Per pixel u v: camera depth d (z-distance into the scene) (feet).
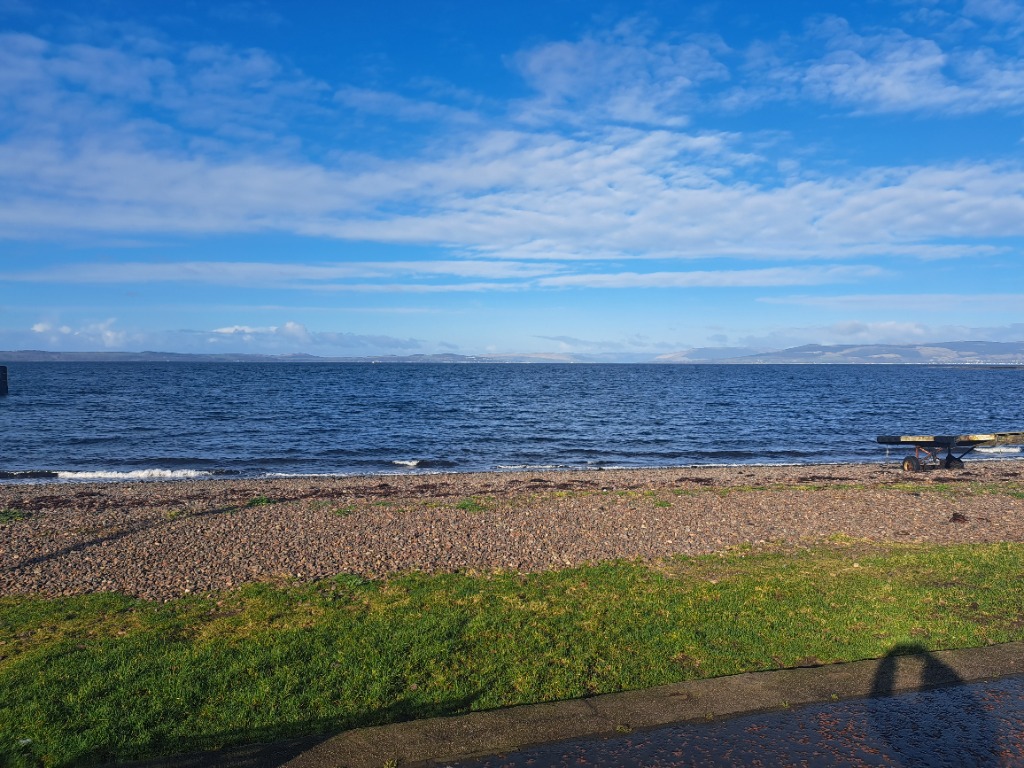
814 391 256.93
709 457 98.58
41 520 45.42
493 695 19.62
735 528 42.60
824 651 22.65
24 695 19.40
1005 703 19.40
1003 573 31.48
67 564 34.04
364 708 18.84
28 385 248.11
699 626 24.70
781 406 184.55
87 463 87.04
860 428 134.72
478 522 44.27
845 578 30.83
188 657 21.84
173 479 75.77
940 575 31.24
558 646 22.88
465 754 16.78
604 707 18.98
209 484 66.90
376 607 27.07
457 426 132.57
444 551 36.73
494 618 25.45
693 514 46.98
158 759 16.39
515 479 71.26
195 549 36.99
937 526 43.37
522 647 22.81
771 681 20.48
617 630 24.34
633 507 49.67
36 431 115.55
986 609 26.55
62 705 18.88
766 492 56.75
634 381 341.21
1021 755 16.88
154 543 38.32
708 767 16.29
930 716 18.69
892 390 268.00
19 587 30.42
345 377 357.20
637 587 29.76
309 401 184.85
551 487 63.67
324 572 32.68
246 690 19.69
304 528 42.42
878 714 18.78
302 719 18.25
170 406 163.53
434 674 20.92
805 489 58.59
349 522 44.32
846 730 17.95
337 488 63.41
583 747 17.12
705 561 34.58
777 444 112.57
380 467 88.07
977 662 21.83
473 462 92.63
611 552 36.63
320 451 100.17
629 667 21.44
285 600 28.22
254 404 172.45
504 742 17.26
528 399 203.41
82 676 20.56
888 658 22.11
